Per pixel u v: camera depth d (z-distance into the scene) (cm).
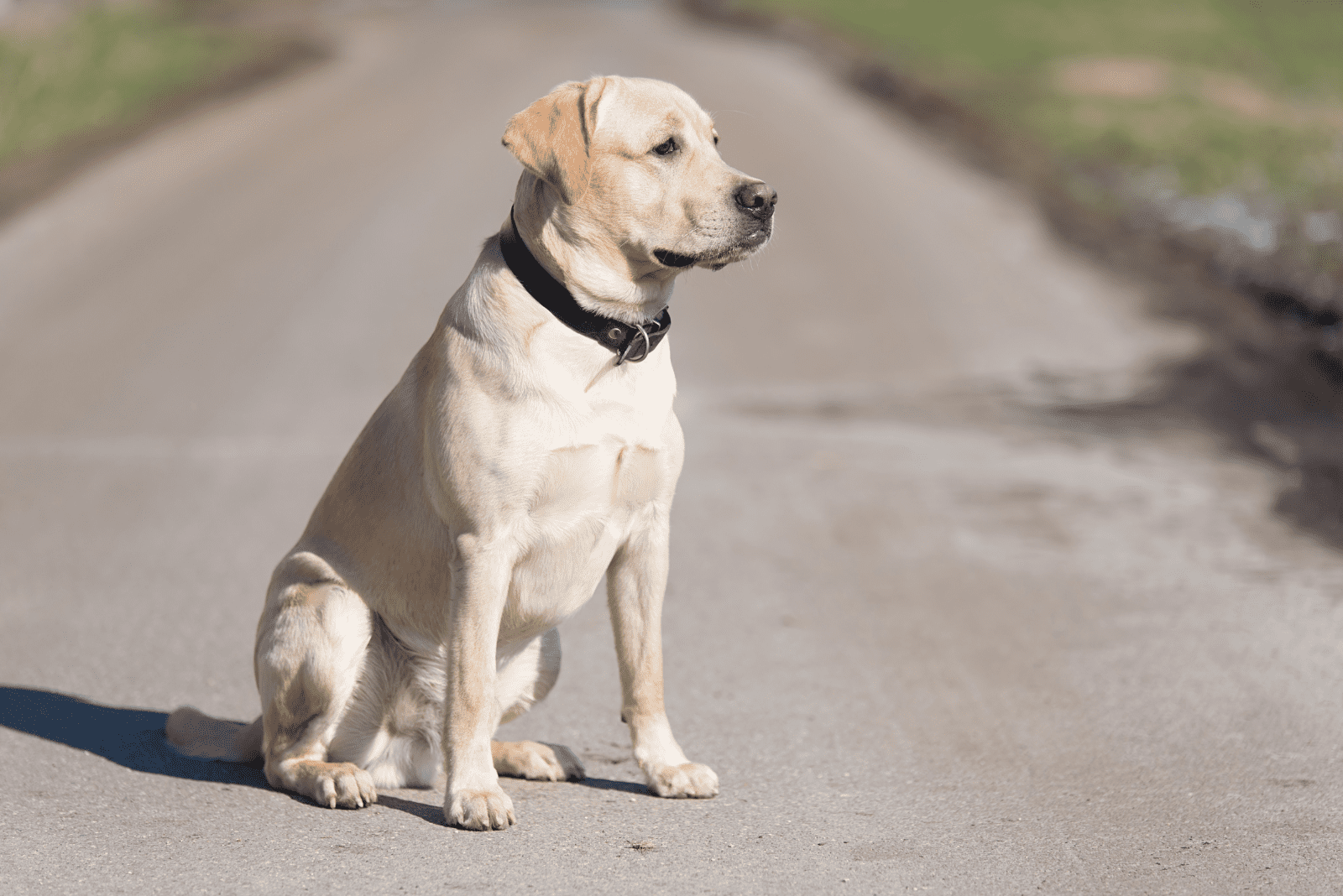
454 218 2517
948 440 1431
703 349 1842
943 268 2238
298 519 1162
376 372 1720
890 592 952
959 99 3697
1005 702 725
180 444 1434
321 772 586
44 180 2942
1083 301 2052
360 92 3872
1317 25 5822
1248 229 2389
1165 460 1344
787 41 4784
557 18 5684
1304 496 1204
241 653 827
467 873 498
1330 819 552
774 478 1288
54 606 918
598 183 574
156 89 3903
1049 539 1081
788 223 2486
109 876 488
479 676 569
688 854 522
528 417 568
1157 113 3631
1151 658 794
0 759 622
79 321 1998
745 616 900
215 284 2177
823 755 650
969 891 486
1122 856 518
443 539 591
